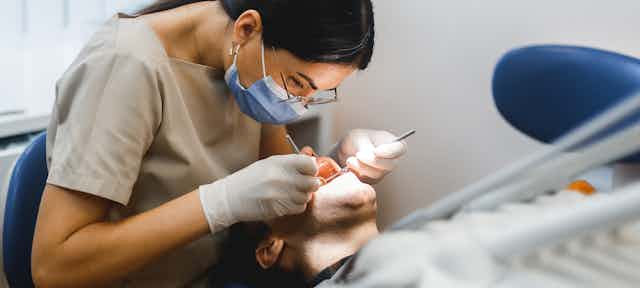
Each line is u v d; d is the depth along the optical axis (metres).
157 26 0.98
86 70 0.89
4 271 1.01
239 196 0.90
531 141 1.54
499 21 1.53
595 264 0.36
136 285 1.03
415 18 1.66
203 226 0.90
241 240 1.10
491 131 1.61
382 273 0.42
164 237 0.88
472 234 0.40
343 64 0.88
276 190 0.90
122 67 0.89
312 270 1.04
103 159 0.86
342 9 0.83
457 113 1.65
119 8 1.39
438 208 0.46
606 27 1.40
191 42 1.00
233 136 1.12
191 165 1.00
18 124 1.31
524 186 0.43
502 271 0.37
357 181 1.06
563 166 0.43
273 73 0.92
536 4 1.47
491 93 1.50
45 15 1.39
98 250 0.85
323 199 1.03
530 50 1.31
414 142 1.75
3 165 1.20
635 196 0.37
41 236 0.86
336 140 1.89
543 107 1.33
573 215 0.38
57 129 0.93
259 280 1.10
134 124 0.88
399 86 1.73
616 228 0.37
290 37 0.85
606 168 0.48
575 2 1.42
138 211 1.01
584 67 1.23
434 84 1.67
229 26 0.95
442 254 0.40
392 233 0.46
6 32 1.33
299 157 0.94
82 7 1.44
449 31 1.61
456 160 1.69
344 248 1.03
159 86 0.93
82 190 0.85
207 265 1.10
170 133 0.96
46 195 0.87
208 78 1.02
